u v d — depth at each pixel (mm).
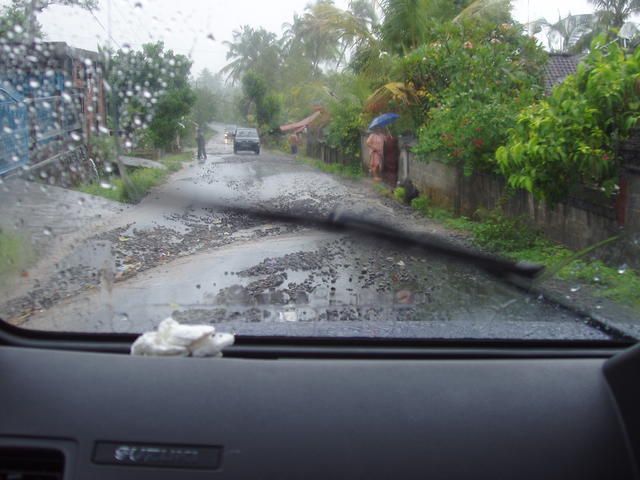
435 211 12086
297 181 18422
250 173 21094
